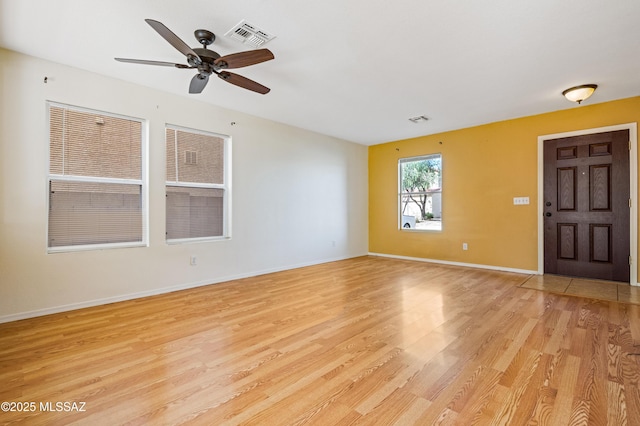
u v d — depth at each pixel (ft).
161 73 10.71
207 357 6.89
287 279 14.55
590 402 5.20
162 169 12.28
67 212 10.28
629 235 12.88
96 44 8.85
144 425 4.72
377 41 8.57
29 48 9.04
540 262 15.12
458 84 11.51
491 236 16.65
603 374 6.07
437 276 15.07
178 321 9.08
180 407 5.16
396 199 20.90
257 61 7.97
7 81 9.07
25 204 9.36
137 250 11.57
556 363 6.52
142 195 11.94
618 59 9.57
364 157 22.27
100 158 10.96
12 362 6.64
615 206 13.17
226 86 11.73
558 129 14.52
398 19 7.59
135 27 7.98
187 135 13.17
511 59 9.59
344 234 20.63
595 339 7.70
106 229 11.09
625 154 12.92
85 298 10.37
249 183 15.21
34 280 9.46
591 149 13.70
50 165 9.95
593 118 13.64
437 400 5.31
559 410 5.01
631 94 12.51
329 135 19.42
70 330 8.39
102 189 11.00
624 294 11.51
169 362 6.66
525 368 6.33
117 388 5.70
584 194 13.91
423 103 13.57
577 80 11.14
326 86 11.73
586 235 13.91
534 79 11.06
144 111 11.79
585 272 13.94
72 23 7.78
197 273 13.23
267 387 5.74
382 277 14.90
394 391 5.59
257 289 12.73
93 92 10.61
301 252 17.76
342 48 8.96
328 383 5.85
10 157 9.11
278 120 16.21
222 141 14.43
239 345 7.50
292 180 17.30
